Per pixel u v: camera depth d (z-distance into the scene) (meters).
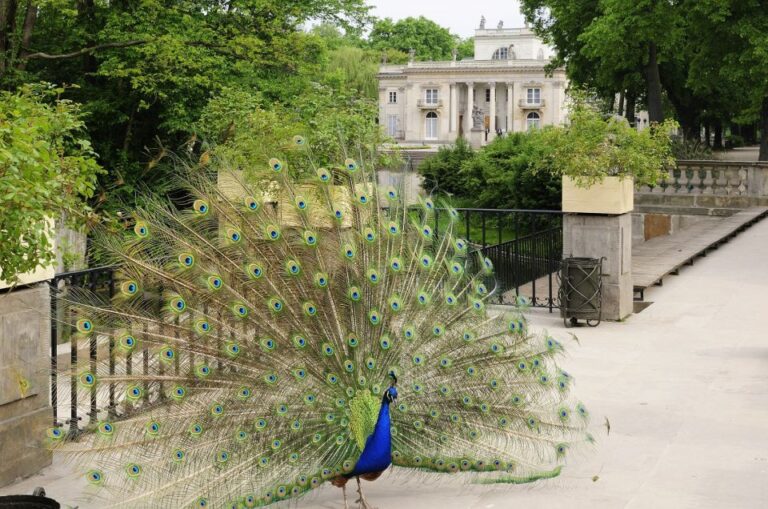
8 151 5.07
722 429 8.53
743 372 10.52
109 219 6.71
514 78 120.25
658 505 6.77
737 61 33.88
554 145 13.59
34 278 7.32
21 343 7.21
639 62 39.78
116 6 24.75
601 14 40.00
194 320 6.42
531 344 7.12
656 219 27.36
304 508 6.83
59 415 8.27
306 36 26.30
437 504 6.88
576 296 13.16
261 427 6.23
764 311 14.05
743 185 26.97
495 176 37.00
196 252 6.57
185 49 23.31
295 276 6.52
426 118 123.88
